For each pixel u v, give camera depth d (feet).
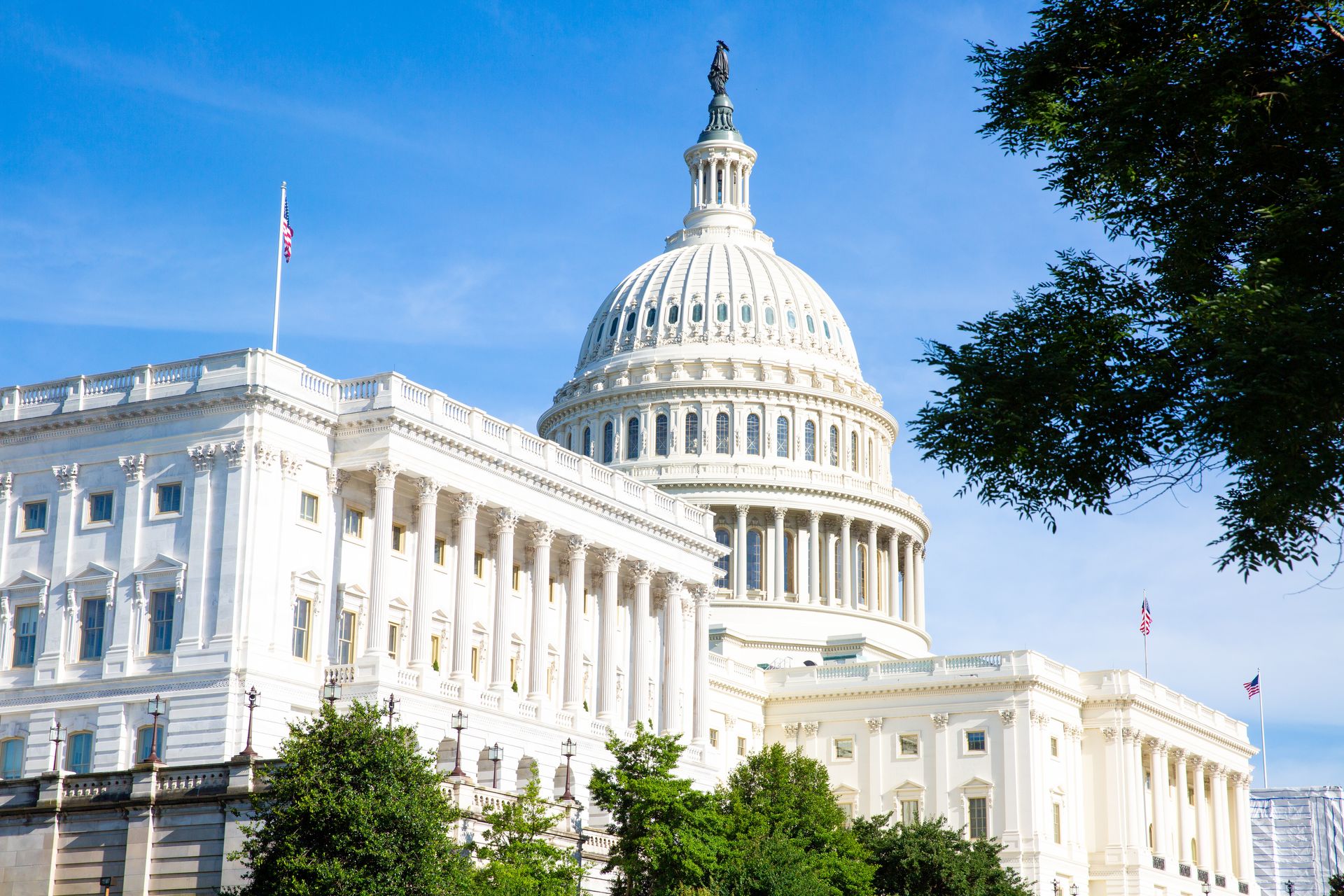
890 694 445.78
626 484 357.00
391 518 288.51
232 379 280.10
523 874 209.77
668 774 251.19
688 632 370.94
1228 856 506.48
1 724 280.72
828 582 536.01
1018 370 128.98
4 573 289.33
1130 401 124.26
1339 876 354.33
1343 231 119.85
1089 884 445.37
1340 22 123.44
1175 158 128.47
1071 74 133.39
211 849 207.41
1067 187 133.80
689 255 584.81
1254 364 114.83
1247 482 120.57
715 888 236.43
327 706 203.31
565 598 336.70
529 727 305.94
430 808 197.16
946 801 431.84
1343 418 115.24
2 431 294.05
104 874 212.64
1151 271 131.64
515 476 317.22
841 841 289.53
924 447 132.26
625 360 562.25
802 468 542.57
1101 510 127.03
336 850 189.16
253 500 273.95
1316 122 123.95
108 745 269.64
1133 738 453.17
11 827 218.79
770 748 316.60
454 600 304.30
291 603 278.67
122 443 285.64
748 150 618.85
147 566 277.03
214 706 263.29
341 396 297.12
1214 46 125.59
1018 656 434.71
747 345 558.15
